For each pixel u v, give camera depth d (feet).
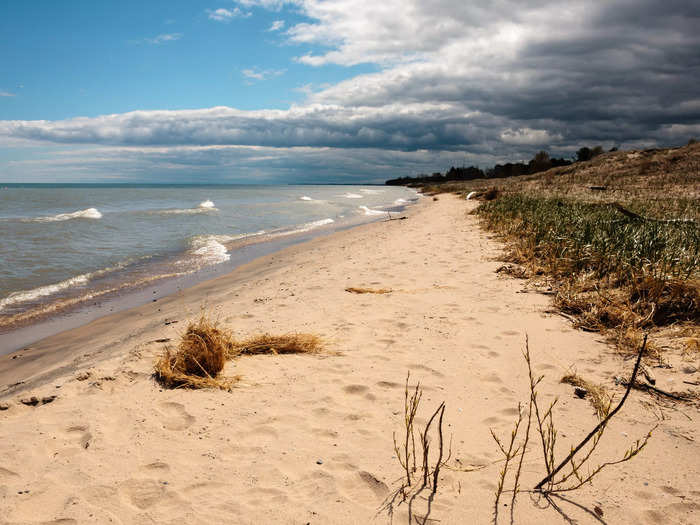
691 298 17.53
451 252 35.09
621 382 12.69
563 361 14.37
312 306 21.38
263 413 11.37
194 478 8.80
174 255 42.11
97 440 10.00
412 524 7.59
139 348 15.96
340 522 7.66
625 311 17.69
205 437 10.25
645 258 21.88
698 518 7.65
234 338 16.76
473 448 9.85
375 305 21.11
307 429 10.64
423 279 26.16
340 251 39.68
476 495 8.32
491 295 22.25
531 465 9.21
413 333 17.28
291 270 32.30
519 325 17.88
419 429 10.68
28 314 23.77
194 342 13.85
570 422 10.83
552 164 235.61
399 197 183.32
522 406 11.66
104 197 154.92
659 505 7.97
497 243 38.34
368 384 13.02
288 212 97.86
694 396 11.75
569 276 23.89
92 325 21.98
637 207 54.60
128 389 12.60
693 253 22.81
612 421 10.79
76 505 7.95
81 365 15.33
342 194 233.55
